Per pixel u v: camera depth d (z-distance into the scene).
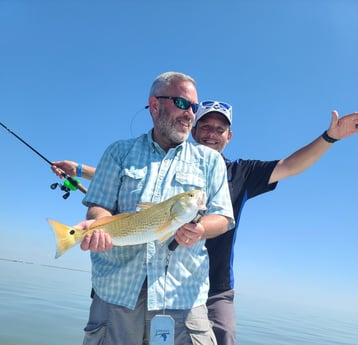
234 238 1.91
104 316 1.18
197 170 1.30
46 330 4.09
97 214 1.23
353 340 7.21
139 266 1.18
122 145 1.35
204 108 2.16
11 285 8.07
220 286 1.85
